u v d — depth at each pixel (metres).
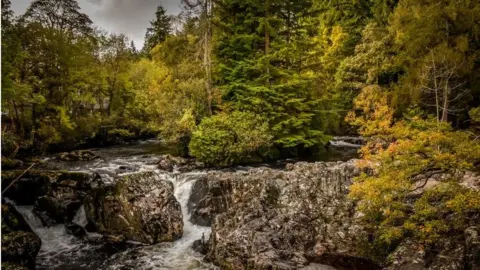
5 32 18.20
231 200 13.48
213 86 22.88
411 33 18.39
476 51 17.75
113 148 26.53
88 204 12.87
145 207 12.25
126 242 11.93
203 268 10.28
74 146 25.91
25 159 19.41
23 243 9.87
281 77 22.28
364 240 10.02
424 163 8.44
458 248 8.12
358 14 33.34
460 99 18.75
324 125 24.86
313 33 32.38
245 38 22.09
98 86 29.75
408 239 9.12
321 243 10.22
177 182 15.66
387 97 19.59
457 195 7.86
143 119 31.77
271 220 11.04
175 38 28.00
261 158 21.06
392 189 8.80
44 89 23.77
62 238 12.34
